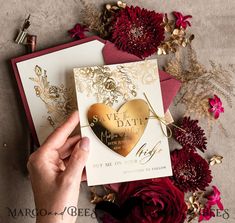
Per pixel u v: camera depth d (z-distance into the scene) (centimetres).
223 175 57
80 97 50
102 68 51
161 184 52
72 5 55
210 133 57
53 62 53
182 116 56
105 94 51
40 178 46
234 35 57
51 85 53
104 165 50
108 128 50
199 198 56
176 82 53
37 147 53
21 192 54
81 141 48
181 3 56
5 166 54
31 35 53
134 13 52
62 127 48
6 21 54
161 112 51
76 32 54
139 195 51
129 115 51
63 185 45
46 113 53
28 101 53
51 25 55
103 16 55
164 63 56
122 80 51
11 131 54
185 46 56
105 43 53
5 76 54
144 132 51
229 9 57
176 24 56
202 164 54
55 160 48
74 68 51
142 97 51
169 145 56
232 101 57
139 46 53
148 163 51
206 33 57
